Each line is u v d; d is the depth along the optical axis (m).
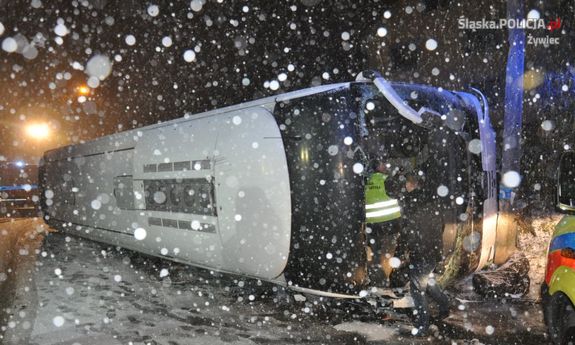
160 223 6.79
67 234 12.06
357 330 4.63
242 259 5.31
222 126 5.65
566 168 3.61
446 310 4.70
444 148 4.88
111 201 8.50
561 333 3.45
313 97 4.93
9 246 10.59
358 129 4.82
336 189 4.68
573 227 3.45
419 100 5.21
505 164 6.63
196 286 6.50
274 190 4.82
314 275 4.77
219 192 5.45
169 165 6.48
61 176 11.16
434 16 16.27
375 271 5.26
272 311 5.30
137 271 7.61
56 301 5.91
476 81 15.16
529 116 12.48
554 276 3.51
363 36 18.11
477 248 5.22
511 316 4.93
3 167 19.69
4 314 5.40
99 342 4.46
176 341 4.45
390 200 5.27
